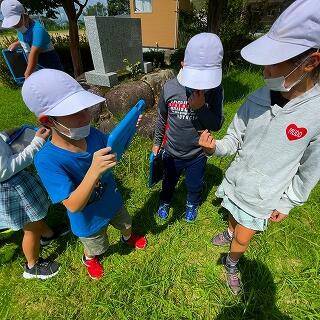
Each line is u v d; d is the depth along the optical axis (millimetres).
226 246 2293
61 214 2621
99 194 1652
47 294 2006
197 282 2057
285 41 1118
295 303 1904
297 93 1266
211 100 1863
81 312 1914
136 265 2170
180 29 11914
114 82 4805
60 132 1352
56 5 6820
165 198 2482
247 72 5715
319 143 1285
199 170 2217
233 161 1715
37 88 1235
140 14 13414
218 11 5805
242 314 1838
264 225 1640
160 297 1941
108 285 2055
